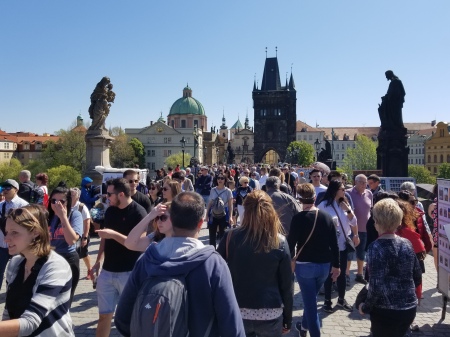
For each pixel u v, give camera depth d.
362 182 10.39
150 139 134.50
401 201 7.93
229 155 104.38
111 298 6.46
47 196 12.70
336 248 6.72
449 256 7.33
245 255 4.87
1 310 8.45
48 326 3.57
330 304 8.36
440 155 119.50
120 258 6.39
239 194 13.95
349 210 8.84
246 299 4.85
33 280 3.73
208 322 3.20
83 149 84.12
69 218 7.58
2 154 131.25
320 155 50.59
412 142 150.00
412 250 5.13
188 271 3.22
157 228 5.52
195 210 3.52
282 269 4.92
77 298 9.11
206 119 158.75
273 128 138.88
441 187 7.69
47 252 3.83
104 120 24.28
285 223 8.62
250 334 4.92
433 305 8.70
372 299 5.07
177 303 3.03
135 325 3.01
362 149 99.56
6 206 9.26
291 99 142.50
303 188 6.81
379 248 5.09
